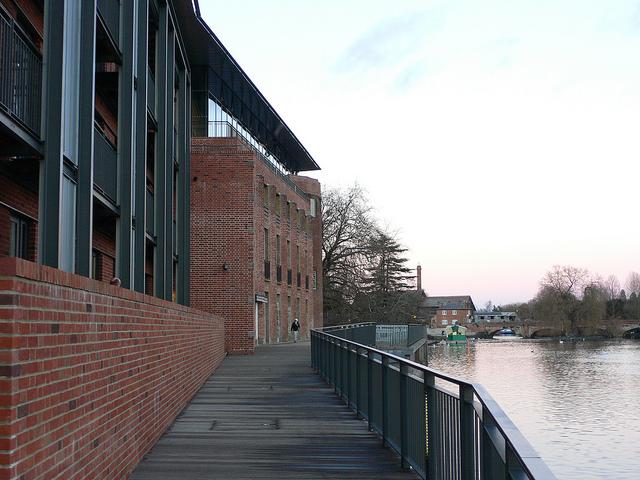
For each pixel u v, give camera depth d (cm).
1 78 871
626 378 6656
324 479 793
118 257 1337
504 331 15362
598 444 3697
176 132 2273
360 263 6769
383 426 985
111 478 673
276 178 4003
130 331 779
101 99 1576
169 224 1875
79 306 553
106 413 650
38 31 1208
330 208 6706
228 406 1384
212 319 2109
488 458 466
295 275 4481
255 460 891
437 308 18962
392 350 3622
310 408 1361
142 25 1466
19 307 412
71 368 528
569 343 13338
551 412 4709
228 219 3161
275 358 2750
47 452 466
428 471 714
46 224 894
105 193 1264
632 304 15662
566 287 14950
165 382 1086
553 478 286
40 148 912
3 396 399
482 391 473
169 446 977
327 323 6744
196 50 3325
